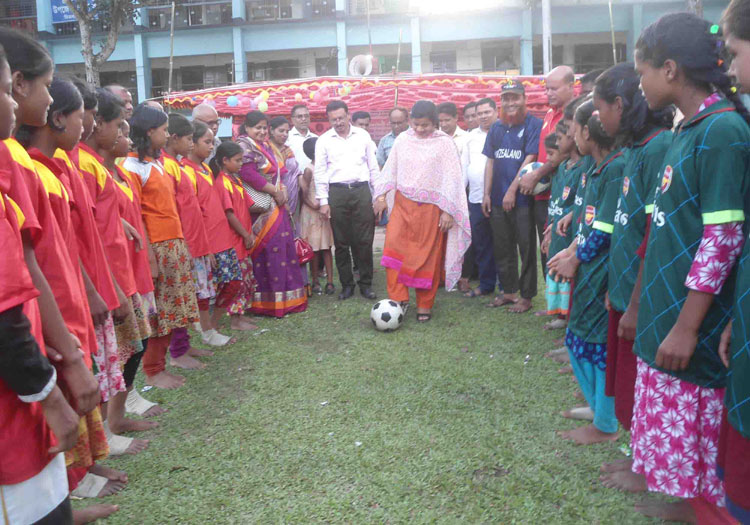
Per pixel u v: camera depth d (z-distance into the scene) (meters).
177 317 3.64
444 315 5.22
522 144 5.11
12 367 1.24
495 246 5.37
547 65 17.06
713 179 1.70
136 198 3.29
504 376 3.70
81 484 2.50
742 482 1.51
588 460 2.66
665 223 1.88
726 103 1.76
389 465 2.67
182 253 3.67
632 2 18.78
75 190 2.30
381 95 11.09
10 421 1.32
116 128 2.82
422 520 2.26
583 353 2.82
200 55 21.55
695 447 1.93
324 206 5.70
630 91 2.23
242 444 2.93
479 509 2.31
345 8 20.09
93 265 2.39
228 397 3.53
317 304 5.77
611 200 2.60
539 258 7.43
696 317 1.76
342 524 2.26
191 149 4.36
